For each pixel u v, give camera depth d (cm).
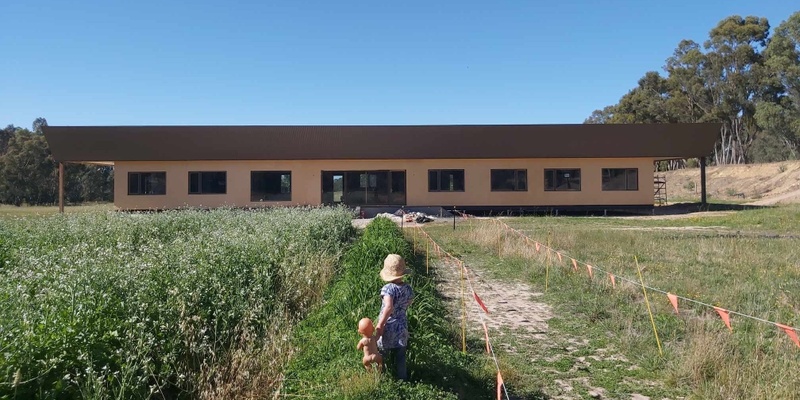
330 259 1058
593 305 889
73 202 6412
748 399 525
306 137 2922
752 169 5647
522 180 3116
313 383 507
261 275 763
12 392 401
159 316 562
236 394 515
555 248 1516
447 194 3109
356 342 575
